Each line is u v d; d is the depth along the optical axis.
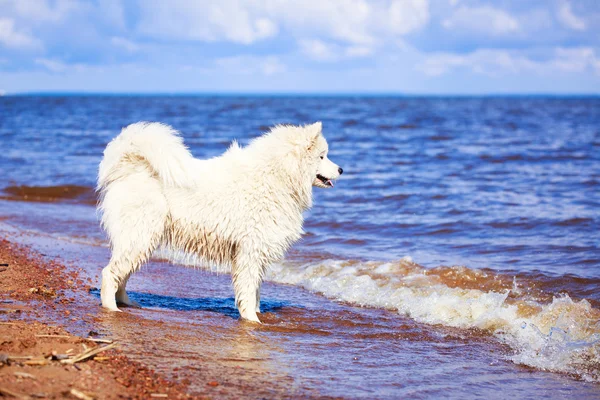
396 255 9.84
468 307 7.01
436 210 13.51
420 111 69.88
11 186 16.59
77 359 4.59
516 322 6.55
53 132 34.06
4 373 4.14
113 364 4.67
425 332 6.45
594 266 8.74
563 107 91.81
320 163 6.90
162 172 6.16
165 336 5.68
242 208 6.40
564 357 5.63
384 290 7.92
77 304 6.49
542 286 7.89
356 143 28.38
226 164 6.58
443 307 7.08
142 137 6.25
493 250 9.97
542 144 27.38
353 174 19.05
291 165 6.55
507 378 5.16
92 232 11.55
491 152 24.02
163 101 125.50
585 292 7.58
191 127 37.62
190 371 4.80
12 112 59.81
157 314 6.52
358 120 46.97
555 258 9.30
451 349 5.92
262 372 4.96
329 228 12.11
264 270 6.73
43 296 6.69
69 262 8.82
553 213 12.75
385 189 16.36
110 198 6.36
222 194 6.38
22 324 5.38
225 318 6.62
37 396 3.82
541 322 6.55
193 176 6.30
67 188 16.59
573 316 6.59
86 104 93.69
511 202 14.21
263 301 7.64
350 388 4.75
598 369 5.38
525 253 9.69
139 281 8.37
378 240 11.00
